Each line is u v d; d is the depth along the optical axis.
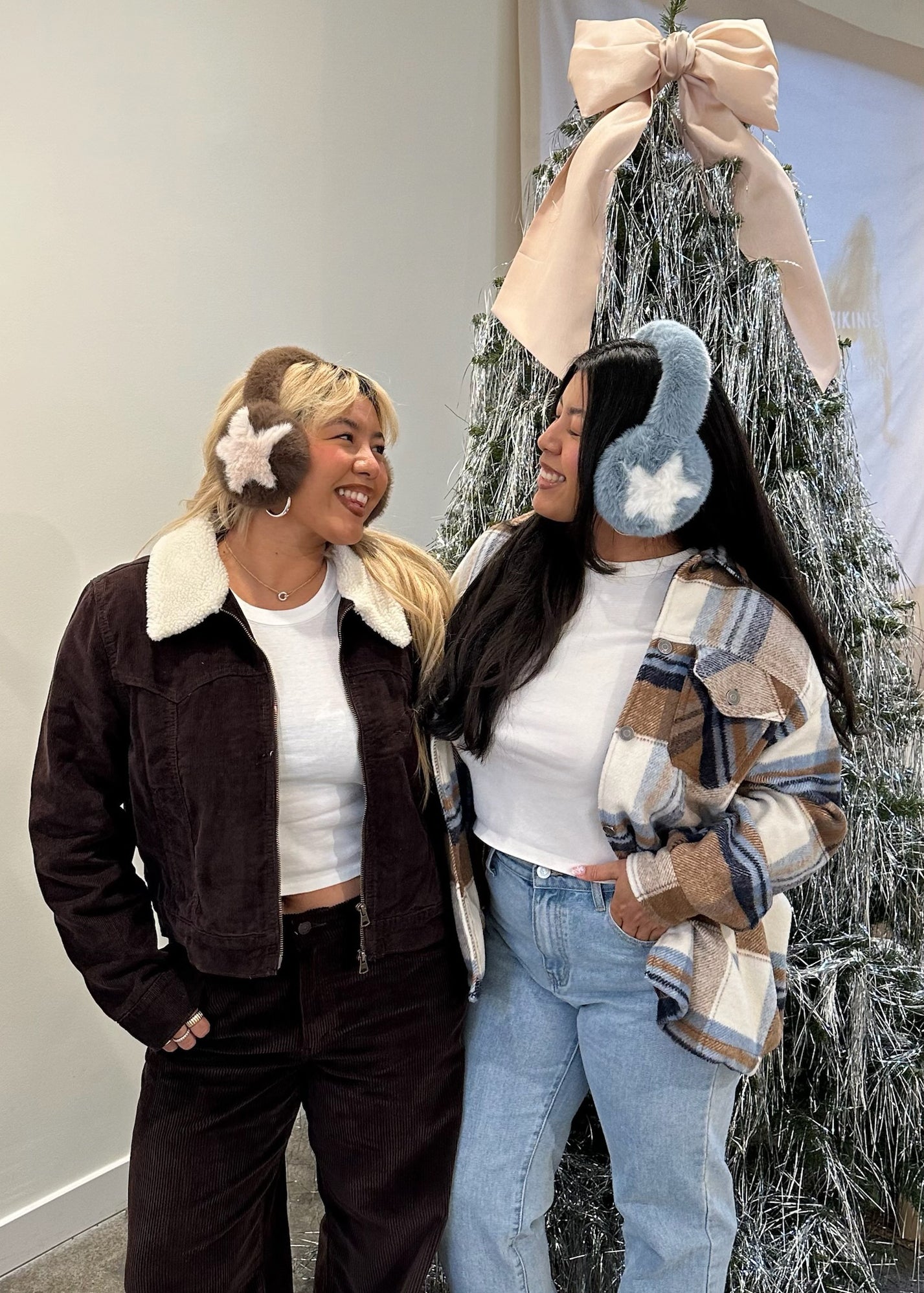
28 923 1.82
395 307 2.35
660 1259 1.20
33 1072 1.86
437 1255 1.59
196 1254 1.23
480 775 1.28
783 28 2.67
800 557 1.49
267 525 1.18
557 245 1.44
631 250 1.46
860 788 1.56
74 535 1.81
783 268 1.51
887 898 1.67
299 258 2.13
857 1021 1.54
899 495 3.15
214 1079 1.21
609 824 1.15
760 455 1.50
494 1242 1.25
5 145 1.63
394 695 1.25
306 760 1.19
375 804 1.21
